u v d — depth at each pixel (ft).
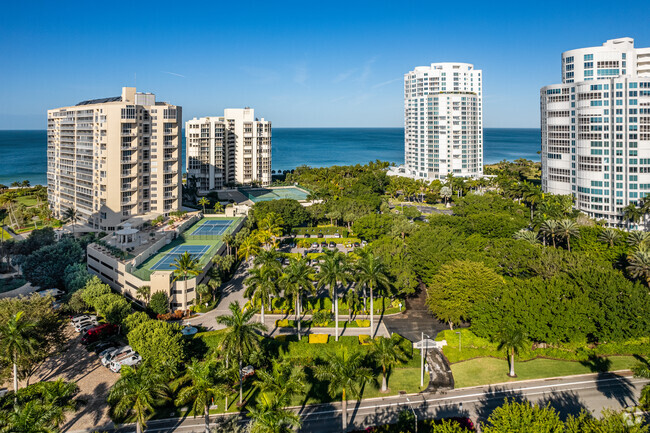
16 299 326.03
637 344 334.24
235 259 550.36
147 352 304.30
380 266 362.74
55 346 342.64
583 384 301.63
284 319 409.90
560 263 411.75
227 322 279.08
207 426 243.40
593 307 328.08
